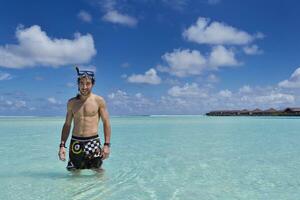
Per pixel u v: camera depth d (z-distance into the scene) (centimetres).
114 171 297
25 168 312
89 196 212
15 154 417
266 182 253
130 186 239
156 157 388
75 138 284
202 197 210
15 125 1362
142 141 595
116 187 236
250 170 303
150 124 1464
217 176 276
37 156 398
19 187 236
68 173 287
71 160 287
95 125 286
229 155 404
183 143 557
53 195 214
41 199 206
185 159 371
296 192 224
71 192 222
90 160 284
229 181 256
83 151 281
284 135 740
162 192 222
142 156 396
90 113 283
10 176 274
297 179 264
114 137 694
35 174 282
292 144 534
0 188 232
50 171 296
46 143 562
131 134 793
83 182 251
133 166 325
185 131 909
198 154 414
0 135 762
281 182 253
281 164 337
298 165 330
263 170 304
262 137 683
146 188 233
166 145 523
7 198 208
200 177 271
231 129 998
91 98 286
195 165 331
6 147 498
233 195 215
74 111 284
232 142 571
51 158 380
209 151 444
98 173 288
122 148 483
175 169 309
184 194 217
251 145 521
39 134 796
